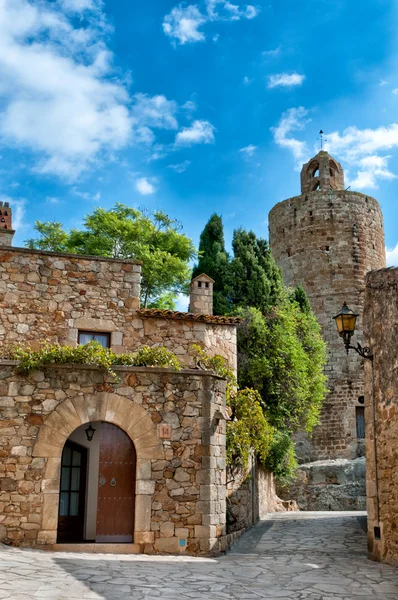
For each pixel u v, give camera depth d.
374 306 11.85
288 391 22.55
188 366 15.75
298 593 7.95
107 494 11.33
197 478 11.54
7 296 14.74
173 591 7.62
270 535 14.44
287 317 24.08
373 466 11.32
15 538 10.48
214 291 26.48
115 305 15.53
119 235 27.80
